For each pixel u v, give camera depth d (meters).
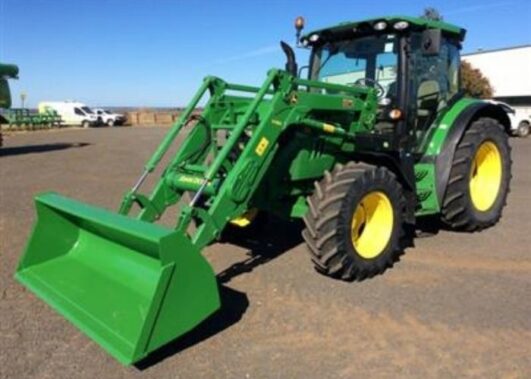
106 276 3.83
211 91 4.79
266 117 4.11
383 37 5.41
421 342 3.56
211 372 3.21
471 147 5.85
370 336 3.65
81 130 34.38
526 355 3.38
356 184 4.44
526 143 21.72
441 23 5.59
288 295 4.35
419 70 5.48
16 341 3.57
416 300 4.24
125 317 3.31
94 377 3.15
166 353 3.43
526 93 36.47
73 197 8.80
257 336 3.66
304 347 3.50
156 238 3.10
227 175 4.07
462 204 5.86
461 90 6.35
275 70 4.17
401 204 4.92
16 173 12.02
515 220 6.86
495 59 37.81
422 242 5.82
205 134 4.70
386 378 3.13
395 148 5.04
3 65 16.91
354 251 4.50
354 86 5.24
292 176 4.73
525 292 4.40
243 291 4.45
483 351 3.44
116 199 8.64
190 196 4.66
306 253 5.49
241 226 5.71
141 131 33.25
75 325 3.53
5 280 4.71
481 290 4.44
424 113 5.69
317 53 6.02
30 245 4.12
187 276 3.19
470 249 5.57
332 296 4.32
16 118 33.44
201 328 3.77
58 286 3.87
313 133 4.73
